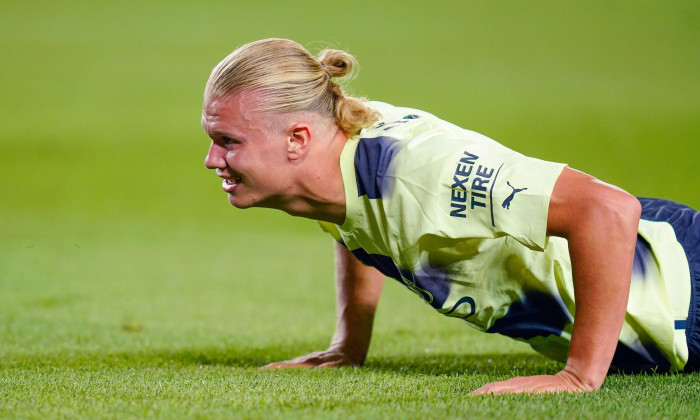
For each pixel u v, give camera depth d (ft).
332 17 269.64
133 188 142.61
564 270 28.63
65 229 114.73
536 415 22.52
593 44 242.17
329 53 27.99
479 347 43.65
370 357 39.47
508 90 207.10
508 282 28.53
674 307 29.63
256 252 99.50
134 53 237.04
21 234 109.70
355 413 22.84
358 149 26.71
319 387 27.32
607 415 22.67
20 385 28.17
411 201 25.84
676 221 30.86
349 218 27.22
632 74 218.18
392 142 26.37
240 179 26.78
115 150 165.89
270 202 27.30
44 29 254.88
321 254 98.22
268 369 33.60
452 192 25.55
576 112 187.62
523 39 248.52
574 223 24.85
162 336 50.06
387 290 73.20
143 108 195.93
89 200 134.92
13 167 153.69
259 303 67.87
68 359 38.11
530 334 29.99
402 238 26.48
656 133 171.32
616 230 24.58
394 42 248.52
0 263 87.61
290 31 256.11
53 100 201.77
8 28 255.09
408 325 54.70
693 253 30.14
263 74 25.89
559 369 33.53
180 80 216.95
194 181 147.23
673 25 256.11
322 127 26.48
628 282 25.13
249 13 270.26
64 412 23.18
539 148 164.76
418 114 28.14
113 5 274.98
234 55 26.30
